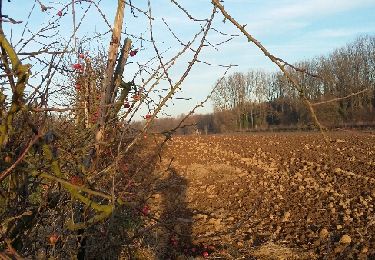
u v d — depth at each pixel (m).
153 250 6.79
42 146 2.44
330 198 11.82
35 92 2.52
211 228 9.62
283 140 27.55
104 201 3.28
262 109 46.97
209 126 52.34
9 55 2.05
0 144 2.24
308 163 17.81
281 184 14.41
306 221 10.11
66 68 3.14
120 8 3.12
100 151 3.02
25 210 2.69
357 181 13.91
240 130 48.41
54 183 2.74
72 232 3.02
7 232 2.55
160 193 12.49
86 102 3.22
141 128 3.06
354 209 10.43
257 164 18.81
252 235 9.30
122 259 3.88
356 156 18.81
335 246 8.26
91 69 3.32
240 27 2.03
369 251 7.83
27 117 2.36
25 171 2.32
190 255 7.74
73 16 2.73
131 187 3.47
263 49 2.03
